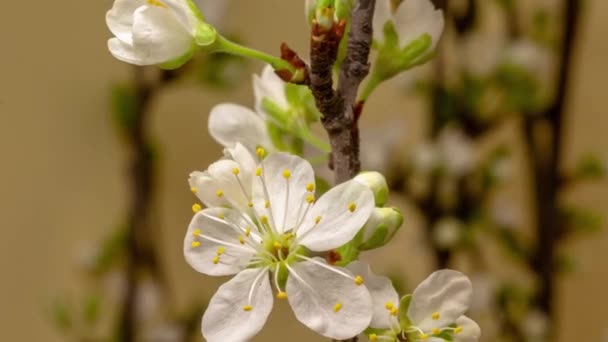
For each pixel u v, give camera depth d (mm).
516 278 475
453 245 430
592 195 513
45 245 521
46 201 520
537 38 433
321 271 228
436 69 429
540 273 431
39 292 520
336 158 234
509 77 418
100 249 479
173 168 520
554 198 426
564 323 527
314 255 236
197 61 431
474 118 430
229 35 428
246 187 232
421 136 480
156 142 463
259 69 464
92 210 521
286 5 460
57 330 519
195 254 231
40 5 499
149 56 234
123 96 439
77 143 517
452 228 426
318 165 260
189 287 534
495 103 435
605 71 497
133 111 440
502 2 431
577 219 431
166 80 435
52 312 501
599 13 492
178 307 531
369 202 228
